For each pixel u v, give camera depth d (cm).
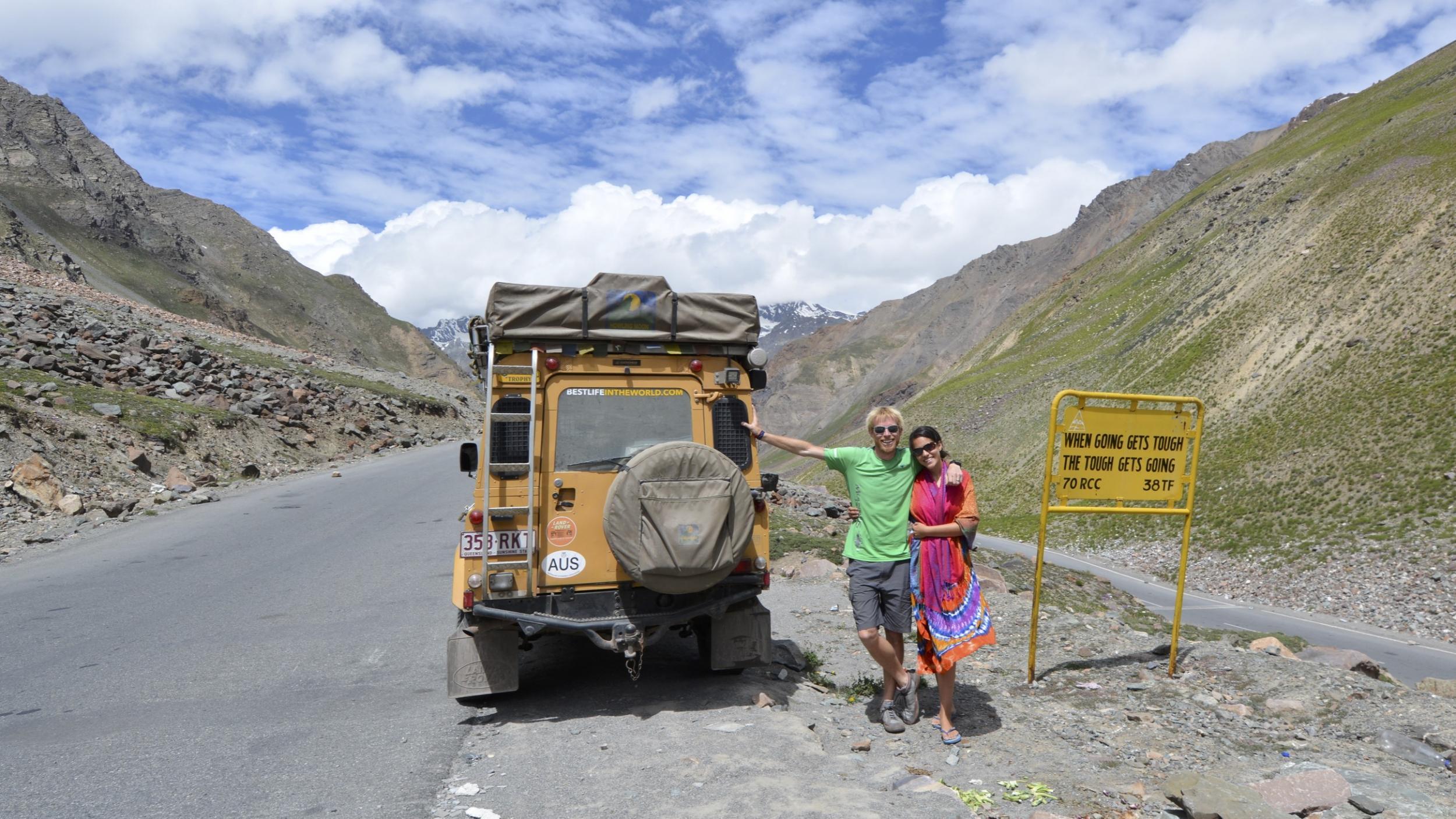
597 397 594
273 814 411
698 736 496
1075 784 450
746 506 576
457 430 4334
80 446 1847
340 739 523
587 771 454
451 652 578
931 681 663
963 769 472
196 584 1049
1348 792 428
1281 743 531
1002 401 14025
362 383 4347
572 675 670
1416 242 7938
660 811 394
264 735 534
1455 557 4453
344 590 1012
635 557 545
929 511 528
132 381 2648
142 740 525
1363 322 7650
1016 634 810
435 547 1301
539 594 565
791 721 533
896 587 531
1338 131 15662
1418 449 5675
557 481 570
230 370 3195
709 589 595
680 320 608
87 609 922
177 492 1834
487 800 422
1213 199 17350
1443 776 475
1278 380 7956
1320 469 6191
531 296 577
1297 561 5172
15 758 495
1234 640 1358
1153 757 495
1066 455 655
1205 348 9806
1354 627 3975
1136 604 1736
